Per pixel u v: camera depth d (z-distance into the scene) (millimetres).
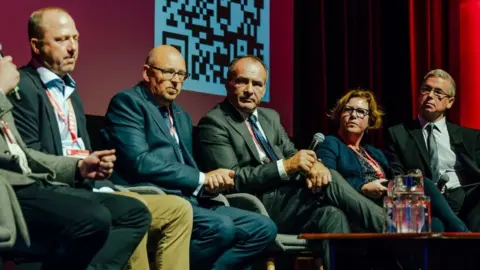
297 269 5121
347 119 4746
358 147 4773
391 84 6176
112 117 3932
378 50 6102
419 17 6270
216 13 5141
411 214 3666
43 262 3143
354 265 3611
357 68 6016
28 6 4359
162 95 4020
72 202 3018
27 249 3090
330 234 3498
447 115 6355
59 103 3551
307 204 4191
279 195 4227
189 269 3736
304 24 5848
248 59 4422
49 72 3547
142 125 3920
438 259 3539
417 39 6254
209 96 5066
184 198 3883
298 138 5777
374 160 4730
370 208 4117
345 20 5926
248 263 3914
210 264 3811
